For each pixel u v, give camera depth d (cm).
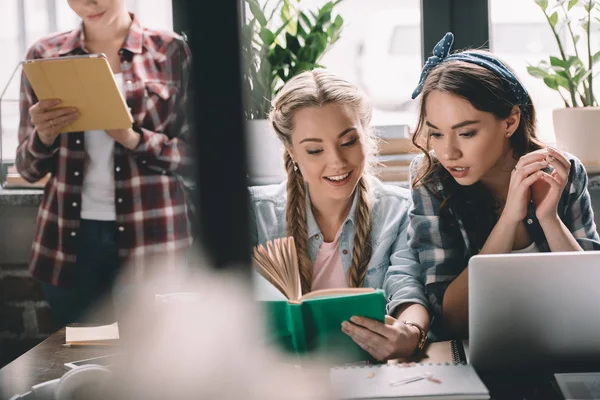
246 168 44
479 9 217
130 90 197
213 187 45
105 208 198
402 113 236
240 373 58
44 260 203
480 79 133
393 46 232
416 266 149
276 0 212
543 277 100
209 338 57
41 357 123
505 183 149
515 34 224
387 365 105
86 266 201
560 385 96
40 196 223
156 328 72
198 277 50
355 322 107
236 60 43
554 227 140
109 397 86
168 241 199
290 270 110
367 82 235
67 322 208
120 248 199
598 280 100
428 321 132
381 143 209
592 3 213
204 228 46
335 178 143
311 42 202
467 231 147
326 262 152
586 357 103
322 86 142
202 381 58
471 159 136
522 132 146
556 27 221
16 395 100
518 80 140
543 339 102
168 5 231
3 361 234
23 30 240
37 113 179
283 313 101
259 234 157
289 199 151
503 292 101
